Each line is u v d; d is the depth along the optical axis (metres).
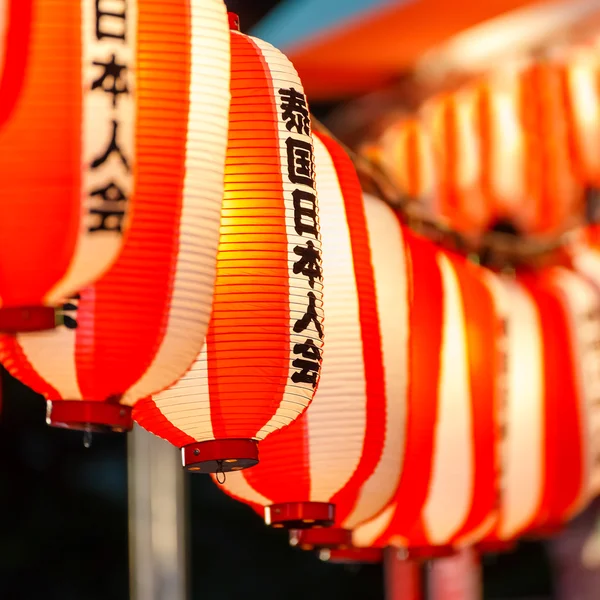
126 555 12.43
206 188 2.73
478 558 8.37
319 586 12.73
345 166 3.83
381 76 7.64
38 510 12.27
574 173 7.24
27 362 2.73
